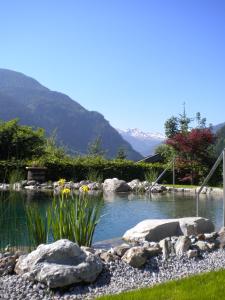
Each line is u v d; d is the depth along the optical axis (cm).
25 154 2575
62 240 550
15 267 551
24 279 519
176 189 1966
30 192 1725
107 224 1080
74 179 2289
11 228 789
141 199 1609
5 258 573
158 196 1734
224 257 652
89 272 527
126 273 566
